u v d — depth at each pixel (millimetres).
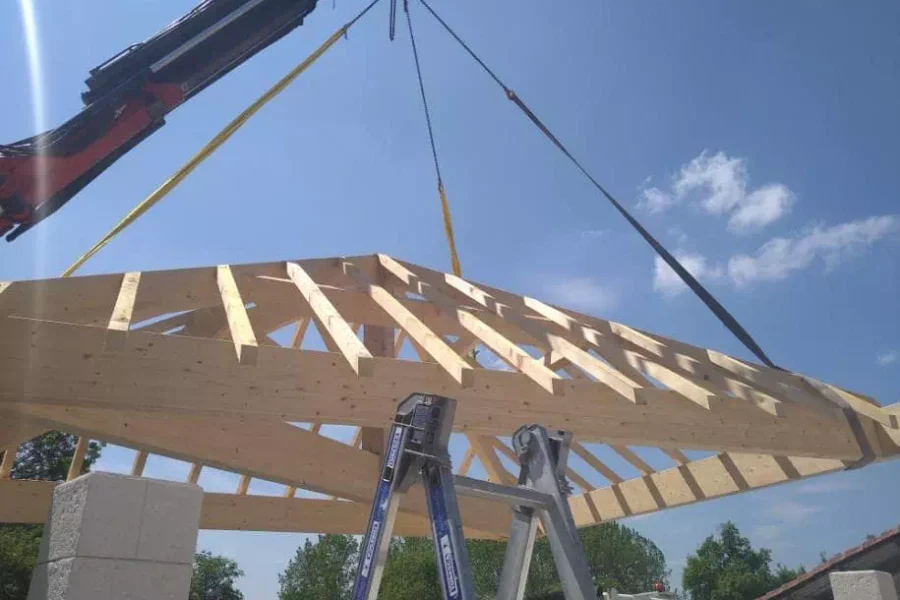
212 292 6379
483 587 31141
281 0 7121
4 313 4660
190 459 5688
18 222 6191
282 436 6031
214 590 34938
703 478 7539
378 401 4438
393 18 9055
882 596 6016
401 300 7410
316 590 35375
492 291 7883
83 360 3811
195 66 6828
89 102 6605
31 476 21984
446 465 2883
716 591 41594
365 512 8664
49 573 2582
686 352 6766
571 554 2977
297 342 7988
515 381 4848
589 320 7457
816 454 5762
